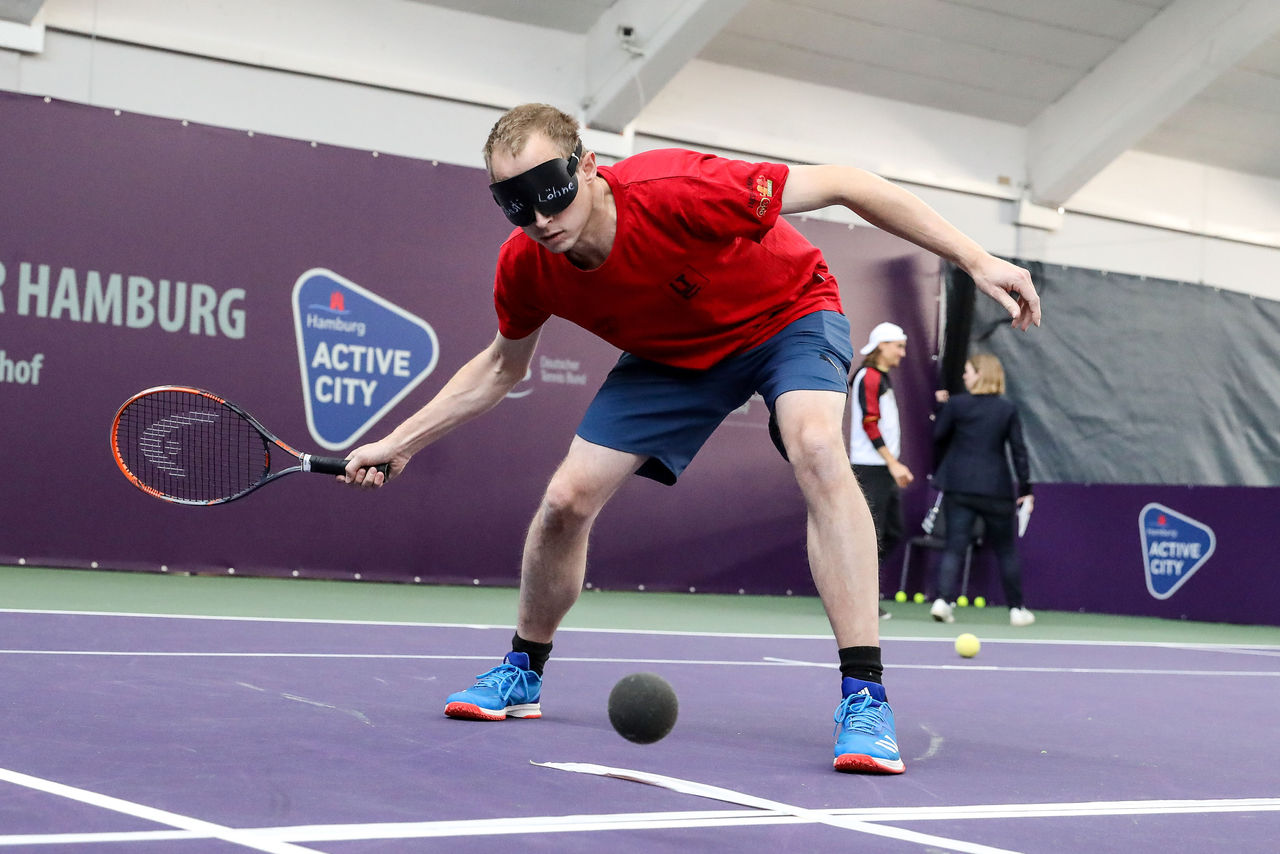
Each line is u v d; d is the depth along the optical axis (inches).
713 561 354.3
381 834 70.2
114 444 126.6
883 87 466.3
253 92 375.6
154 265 299.9
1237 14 434.6
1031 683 179.2
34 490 290.7
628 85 405.1
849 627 105.1
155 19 363.3
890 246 377.4
